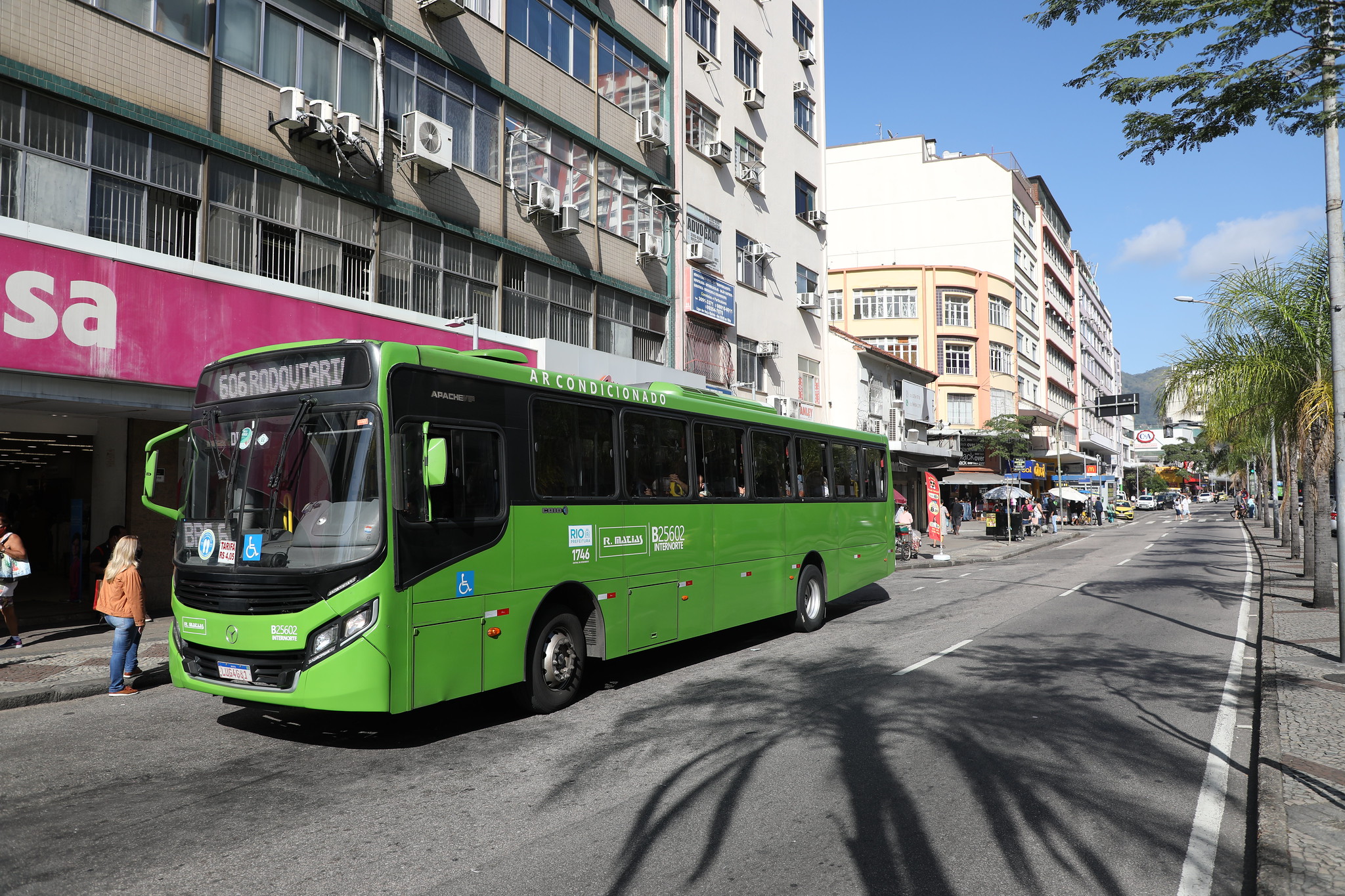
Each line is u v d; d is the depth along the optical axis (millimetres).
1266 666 8984
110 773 5781
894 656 9992
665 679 8914
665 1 23547
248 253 12766
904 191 58625
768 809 5020
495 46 17297
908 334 51969
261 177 12969
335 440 6137
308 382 6359
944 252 57688
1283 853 4254
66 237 10148
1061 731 6691
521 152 17938
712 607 9719
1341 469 9242
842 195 59875
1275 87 6688
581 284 19766
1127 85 7020
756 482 10852
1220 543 33375
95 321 10398
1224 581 18891
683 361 23344
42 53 10508
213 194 12344
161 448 13289
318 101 13234
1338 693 7762
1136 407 50594
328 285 13906
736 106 26969
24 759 6109
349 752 6270
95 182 11070
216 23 12398
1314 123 6891
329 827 4766
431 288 15734
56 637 11148
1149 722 6992
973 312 52969
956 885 4012
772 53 29484
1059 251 73125
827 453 12898
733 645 11062
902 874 4125
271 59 13156
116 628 8383
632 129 21922
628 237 21547
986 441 49781
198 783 5562
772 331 28625
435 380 6539
